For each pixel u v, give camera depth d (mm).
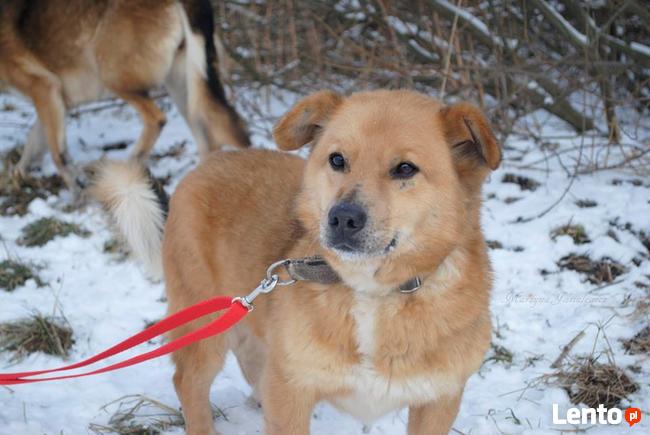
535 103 2363
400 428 1417
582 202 1963
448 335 1178
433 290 1175
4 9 2287
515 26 2467
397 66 2357
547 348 1567
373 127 1159
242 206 1348
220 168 1405
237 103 2752
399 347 1174
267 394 1217
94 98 2404
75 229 2031
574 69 2510
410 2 2514
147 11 2244
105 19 2264
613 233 1848
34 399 1478
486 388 1484
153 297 1790
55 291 1811
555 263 1790
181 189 1413
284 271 1225
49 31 2283
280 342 1200
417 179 1153
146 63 2275
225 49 2625
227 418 1458
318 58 2543
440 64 2469
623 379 1478
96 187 1535
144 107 2311
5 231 2045
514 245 1852
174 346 1168
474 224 1209
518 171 2117
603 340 1566
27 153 2357
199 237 1374
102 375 1545
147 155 2311
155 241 1516
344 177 1160
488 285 1217
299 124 1245
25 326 1644
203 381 1384
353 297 1175
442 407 1217
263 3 2838
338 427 1419
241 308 1190
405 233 1153
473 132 1165
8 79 2334
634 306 1643
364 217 1125
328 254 1174
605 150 2209
